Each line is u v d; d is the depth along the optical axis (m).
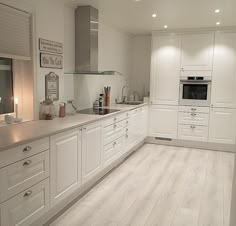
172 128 5.43
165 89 5.38
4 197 1.93
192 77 5.13
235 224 1.49
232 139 5.02
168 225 2.52
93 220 2.58
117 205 2.88
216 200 3.04
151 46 5.41
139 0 3.28
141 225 2.51
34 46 2.90
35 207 2.27
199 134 5.23
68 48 3.65
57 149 2.50
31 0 2.79
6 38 2.53
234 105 4.93
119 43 5.35
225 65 4.91
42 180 2.33
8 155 1.94
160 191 3.25
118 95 5.51
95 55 3.85
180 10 3.74
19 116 2.98
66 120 3.04
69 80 3.77
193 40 5.06
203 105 5.13
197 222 2.59
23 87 2.97
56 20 3.23
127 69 5.86
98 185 3.40
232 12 3.81
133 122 4.71
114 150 3.92
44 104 3.06
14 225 2.04
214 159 4.58
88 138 3.09
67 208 2.80
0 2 2.43
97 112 3.83
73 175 2.82
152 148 5.26
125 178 3.65
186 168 4.09
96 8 3.70
